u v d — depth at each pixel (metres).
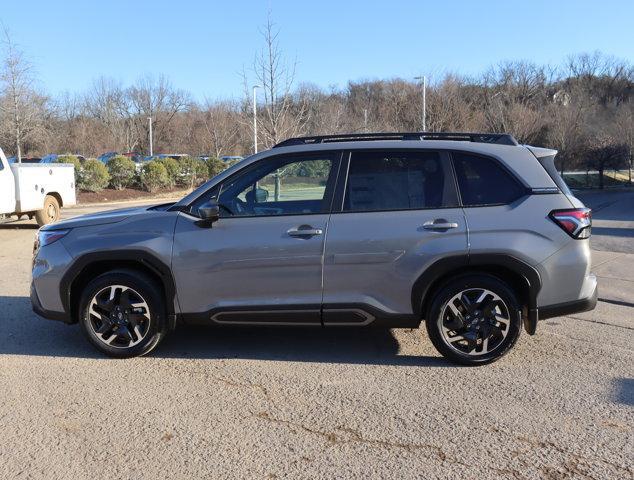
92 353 5.18
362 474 3.25
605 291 7.54
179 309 4.88
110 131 54.00
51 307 5.02
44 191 14.31
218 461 3.39
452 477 3.21
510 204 4.66
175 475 3.25
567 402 4.14
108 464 3.37
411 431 3.73
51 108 36.94
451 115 34.78
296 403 4.15
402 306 4.71
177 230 4.83
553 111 43.50
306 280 4.72
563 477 3.21
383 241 4.64
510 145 4.88
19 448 3.55
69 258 4.89
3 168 12.84
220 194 4.91
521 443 3.58
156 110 63.06
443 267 4.61
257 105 21.78
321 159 4.84
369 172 4.79
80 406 4.11
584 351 5.21
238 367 4.85
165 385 4.47
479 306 4.72
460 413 3.98
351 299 4.72
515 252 4.56
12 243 12.20
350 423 3.85
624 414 3.96
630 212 20.36
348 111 34.78
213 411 4.03
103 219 5.01
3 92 25.69
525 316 4.82
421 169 4.77
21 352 5.21
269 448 3.54
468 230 4.61
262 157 4.90
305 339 5.56
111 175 28.33
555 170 4.86
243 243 4.73
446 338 4.77
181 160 32.28
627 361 4.96
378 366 4.86
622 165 43.44
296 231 4.69
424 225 4.63
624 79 64.44
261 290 4.77
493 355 4.76
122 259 4.86
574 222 4.64
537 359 5.00
